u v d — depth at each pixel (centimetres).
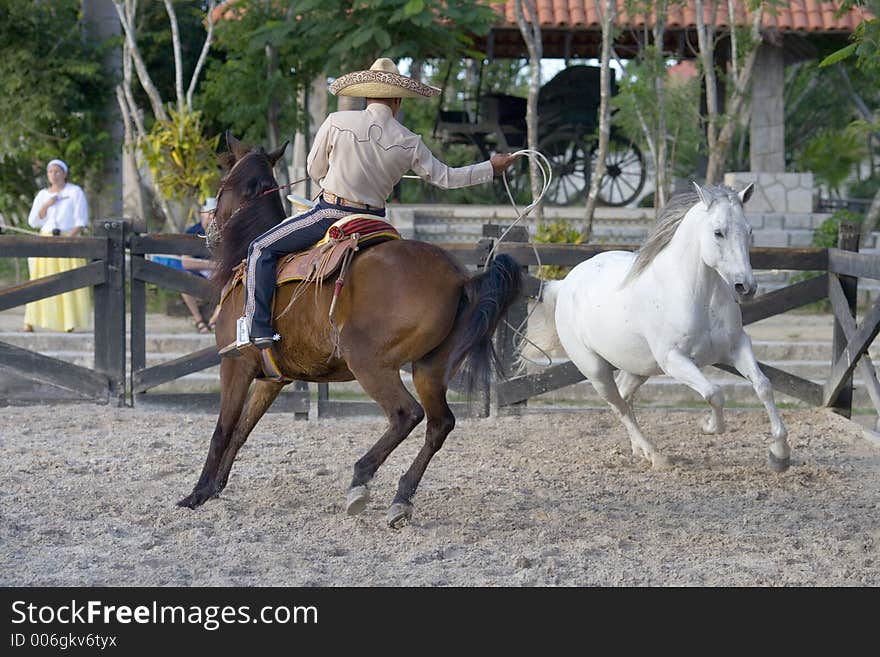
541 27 2464
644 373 1089
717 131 2592
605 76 1905
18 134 2372
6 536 867
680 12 2350
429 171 888
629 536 884
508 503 990
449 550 845
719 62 2675
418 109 3528
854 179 3912
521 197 2973
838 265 1361
